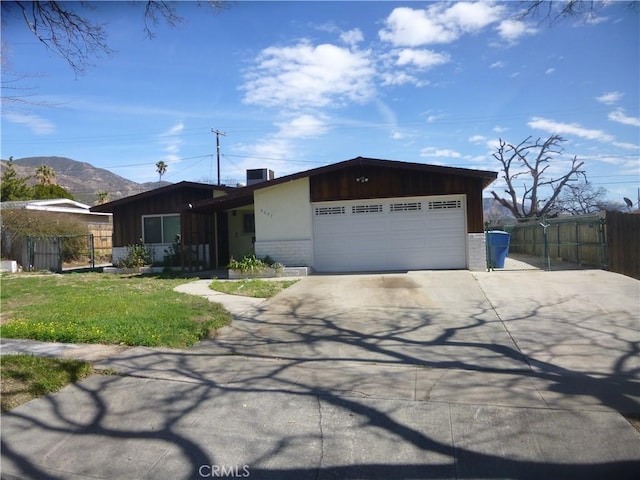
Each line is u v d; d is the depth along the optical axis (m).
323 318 8.66
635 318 8.02
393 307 9.37
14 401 4.77
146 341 6.82
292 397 4.93
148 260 18.73
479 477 3.47
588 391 5.04
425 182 14.37
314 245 15.19
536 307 9.00
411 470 3.57
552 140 38.28
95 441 4.08
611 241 12.95
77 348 6.61
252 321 8.50
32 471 3.67
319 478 3.51
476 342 7.00
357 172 14.80
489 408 4.59
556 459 3.67
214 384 5.32
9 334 7.26
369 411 4.56
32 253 21.20
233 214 20.61
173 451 3.91
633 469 3.52
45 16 6.08
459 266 14.36
